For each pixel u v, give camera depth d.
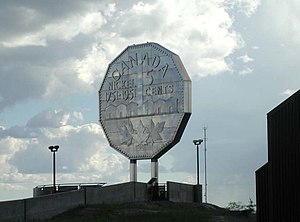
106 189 68.88
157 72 74.50
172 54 73.81
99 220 57.28
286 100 40.94
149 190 74.56
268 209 45.75
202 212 65.31
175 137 73.19
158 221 57.53
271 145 43.28
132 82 76.25
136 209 64.62
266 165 46.53
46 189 77.62
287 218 40.62
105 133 77.81
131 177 75.75
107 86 78.00
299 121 39.00
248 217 63.72
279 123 42.19
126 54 76.94
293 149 39.75
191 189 78.69
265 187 46.41
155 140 74.12
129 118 76.12
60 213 62.44
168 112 73.50
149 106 74.88
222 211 67.50
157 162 74.94
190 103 73.19
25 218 59.09
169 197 73.62
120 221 56.72
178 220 58.62
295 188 39.38
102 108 78.19
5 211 57.34
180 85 72.94
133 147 75.62
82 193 65.62
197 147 81.94
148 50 75.25
